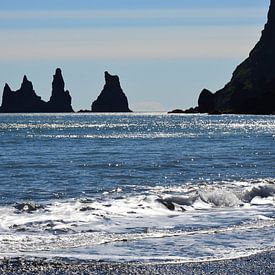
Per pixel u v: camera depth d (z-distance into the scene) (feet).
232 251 102.06
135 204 147.43
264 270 90.63
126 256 96.99
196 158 317.22
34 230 114.73
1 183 207.21
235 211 145.38
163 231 117.29
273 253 101.30
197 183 207.21
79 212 135.64
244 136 569.64
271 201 162.81
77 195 175.52
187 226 123.65
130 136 578.25
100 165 275.80
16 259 92.94
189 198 155.12
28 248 100.63
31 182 210.79
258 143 456.45
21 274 85.46
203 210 146.20
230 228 122.21
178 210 144.77
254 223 128.77
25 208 140.15
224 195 159.94
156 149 392.27
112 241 107.34
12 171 249.96
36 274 85.66
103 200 159.74
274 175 235.20
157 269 89.81
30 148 403.54
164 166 271.69
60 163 287.89
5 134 628.28
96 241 106.93
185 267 91.15
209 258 96.89
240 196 164.76
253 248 104.68
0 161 299.38
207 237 112.98
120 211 138.41
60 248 101.24
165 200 151.12
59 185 202.28
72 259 94.12
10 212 135.03
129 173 242.99
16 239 106.63
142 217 132.67
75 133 651.66
